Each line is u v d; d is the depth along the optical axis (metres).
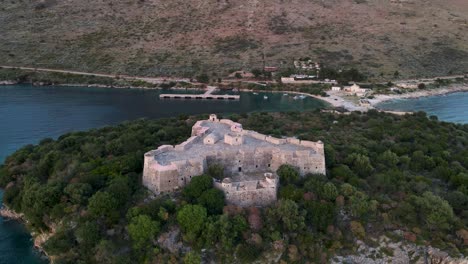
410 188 136.62
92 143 163.50
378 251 113.38
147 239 108.31
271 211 113.75
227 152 130.00
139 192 120.12
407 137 189.12
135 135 166.75
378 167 151.50
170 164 120.19
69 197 121.62
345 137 188.12
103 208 112.31
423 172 156.00
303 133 196.12
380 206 123.06
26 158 161.12
